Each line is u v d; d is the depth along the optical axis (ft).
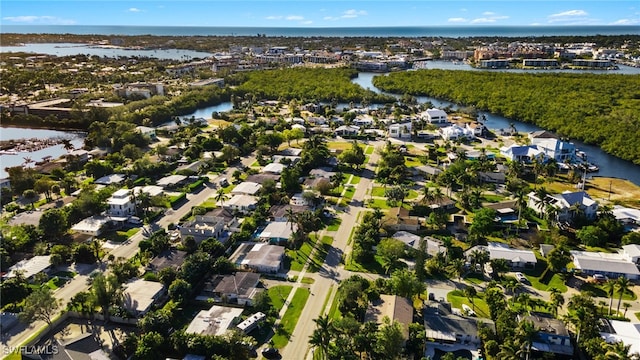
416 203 650.43
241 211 633.61
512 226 591.37
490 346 363.97
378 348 338.13
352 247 542.57
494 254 510.58
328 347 350.02
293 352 370.53
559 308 425.69
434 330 386.52
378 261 510.58
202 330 381.81
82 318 411.95
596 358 343.87
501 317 386.73
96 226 573.33
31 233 537.24
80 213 600.39
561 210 598.75
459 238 559.79
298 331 395.75
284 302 435.53
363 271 492.13
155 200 649.20
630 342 368.89
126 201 620.90
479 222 556.51
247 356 358.23
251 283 452.76
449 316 401.08
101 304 401.49
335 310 422.82
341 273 488.44
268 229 568.82
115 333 391.24
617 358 347.97
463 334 380.99
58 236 557.33
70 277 477.36
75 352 345.10
